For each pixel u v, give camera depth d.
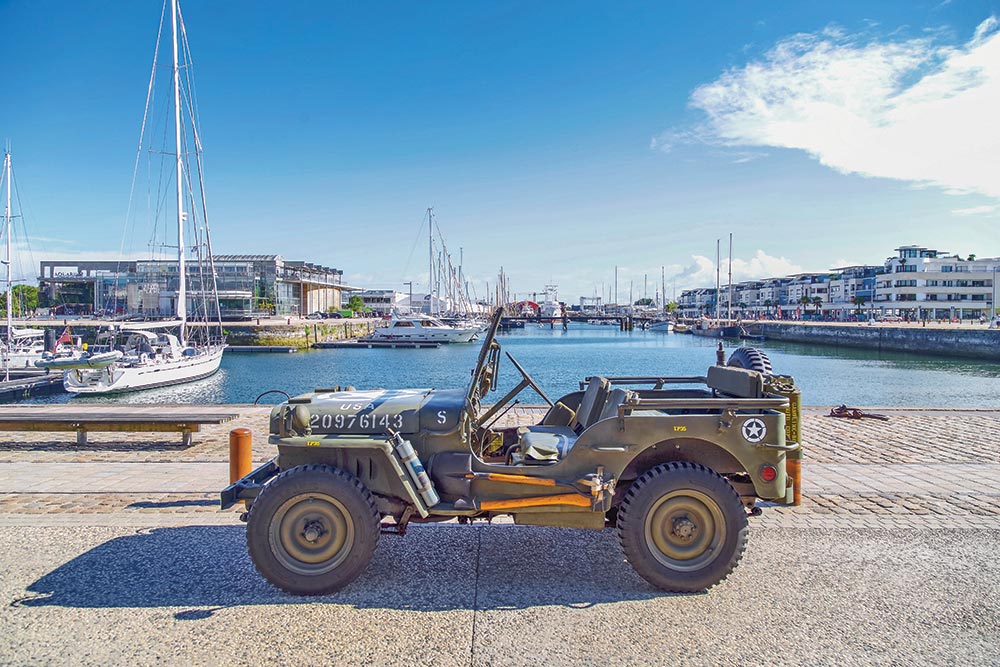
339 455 4.46
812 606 3.98
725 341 83.50
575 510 4.29
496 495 4.36
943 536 5.28
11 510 5.95
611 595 4.16
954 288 94.94
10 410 11.17
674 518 4.20
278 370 46.50
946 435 9.84
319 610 3.91
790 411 4.90
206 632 3.62
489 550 5.00
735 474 4.60
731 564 4.14
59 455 8.40
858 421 11.13
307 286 106.44
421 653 3.40
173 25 33.41
